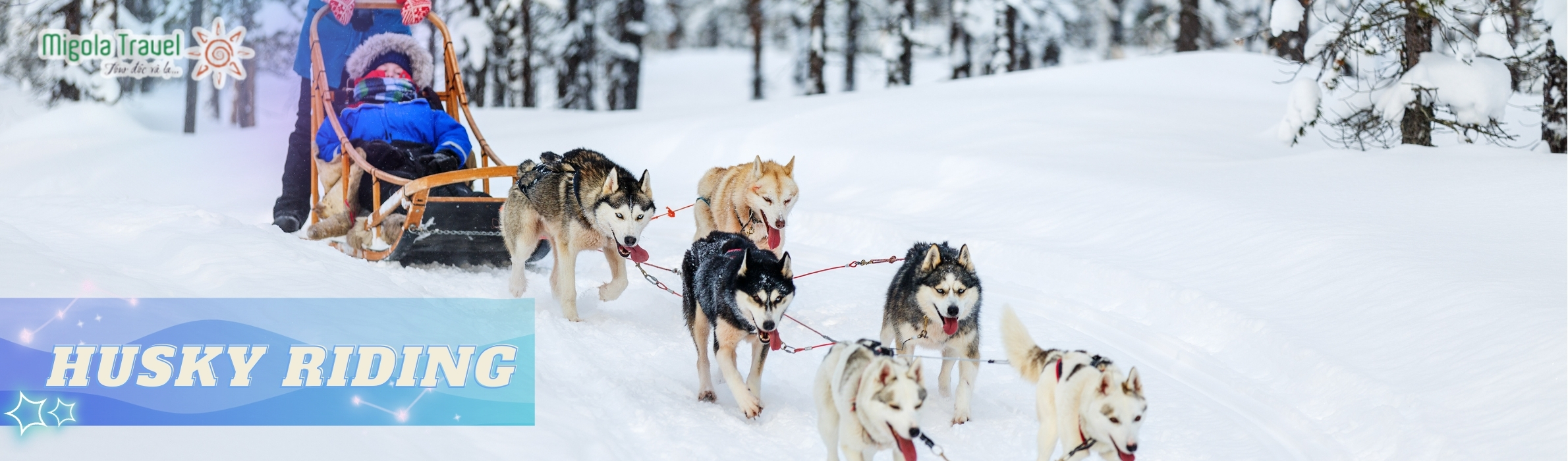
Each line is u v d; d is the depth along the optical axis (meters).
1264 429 5.54
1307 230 8.31
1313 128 14.79
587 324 7.18
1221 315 7.05
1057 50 31.33
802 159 15.78
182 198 15.96
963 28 28.61
